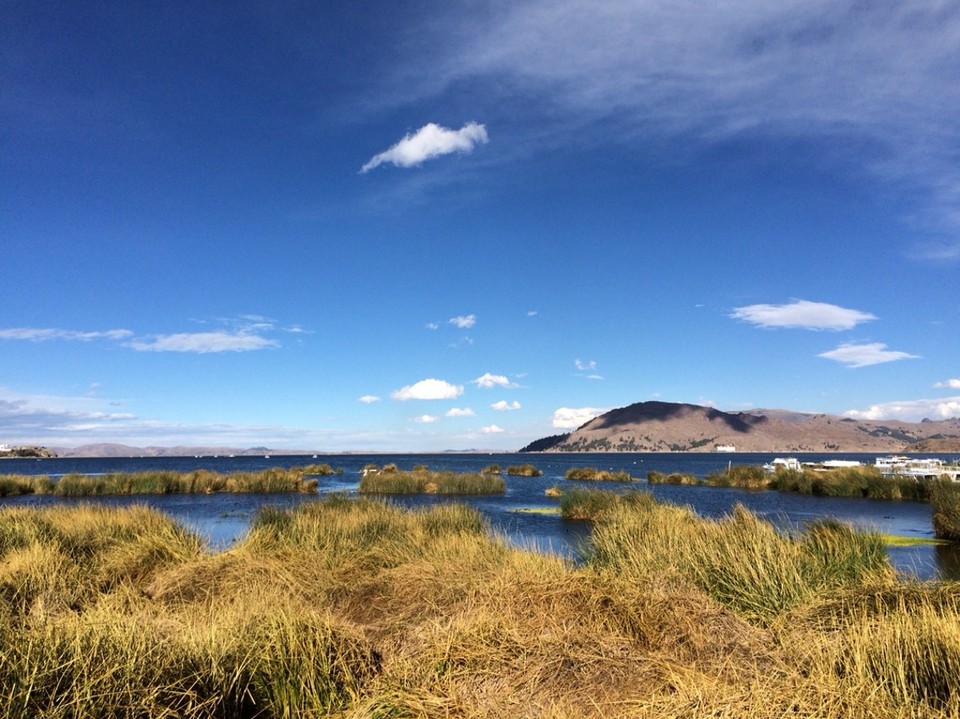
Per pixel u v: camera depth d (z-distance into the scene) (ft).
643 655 14.87
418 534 35.99
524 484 149.38
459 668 14.29
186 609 18.61
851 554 27.43
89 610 16.03
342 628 16.66
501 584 20.16
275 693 13.53
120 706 11.39
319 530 35.27
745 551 25.43
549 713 12.24
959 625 15.19
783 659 15.24
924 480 101.81
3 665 11.63
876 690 12.57
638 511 46.62
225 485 127.85
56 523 38.34
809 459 613.93
